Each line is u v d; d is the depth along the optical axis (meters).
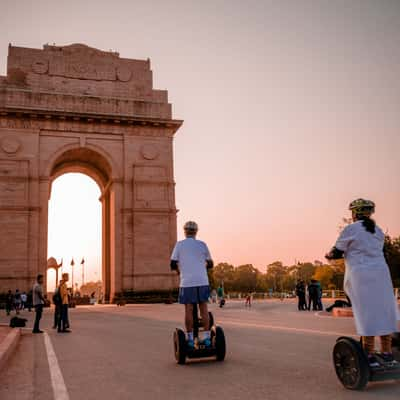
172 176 58.28
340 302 30.03
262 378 8.91
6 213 51.94
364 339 8.03
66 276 22.12
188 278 10.92
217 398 7.53
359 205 8.39
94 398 7.88
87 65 59.00
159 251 55.94
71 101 56.47
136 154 57.66
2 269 50.69
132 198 56.56
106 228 63.00
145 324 24.48
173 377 9.32
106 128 57.25
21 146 53.88
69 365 11.45
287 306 45.78
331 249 8.46
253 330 18.78
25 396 8.29
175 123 58.84
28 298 45.94
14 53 56.75
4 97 54.38
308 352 12.10
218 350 10.88
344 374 7.90
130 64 60.66
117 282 54.66
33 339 18.80
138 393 8.09
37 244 52.31
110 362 11.62
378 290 7.87
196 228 11.42
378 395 7.27
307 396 7.41
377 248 8.12
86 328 23.31
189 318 10.94
